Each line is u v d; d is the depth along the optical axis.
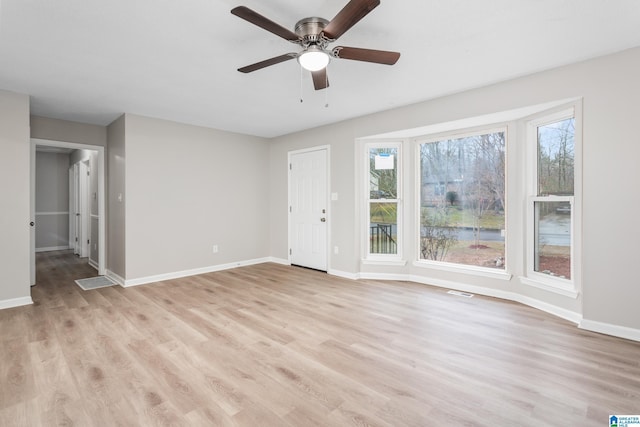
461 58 2.69
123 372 2.09
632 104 2.54
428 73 2.99
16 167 3.40
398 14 2.07
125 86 3.29
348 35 2.33
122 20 2.12
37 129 4.27
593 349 2.39
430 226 4.33
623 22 2.16
